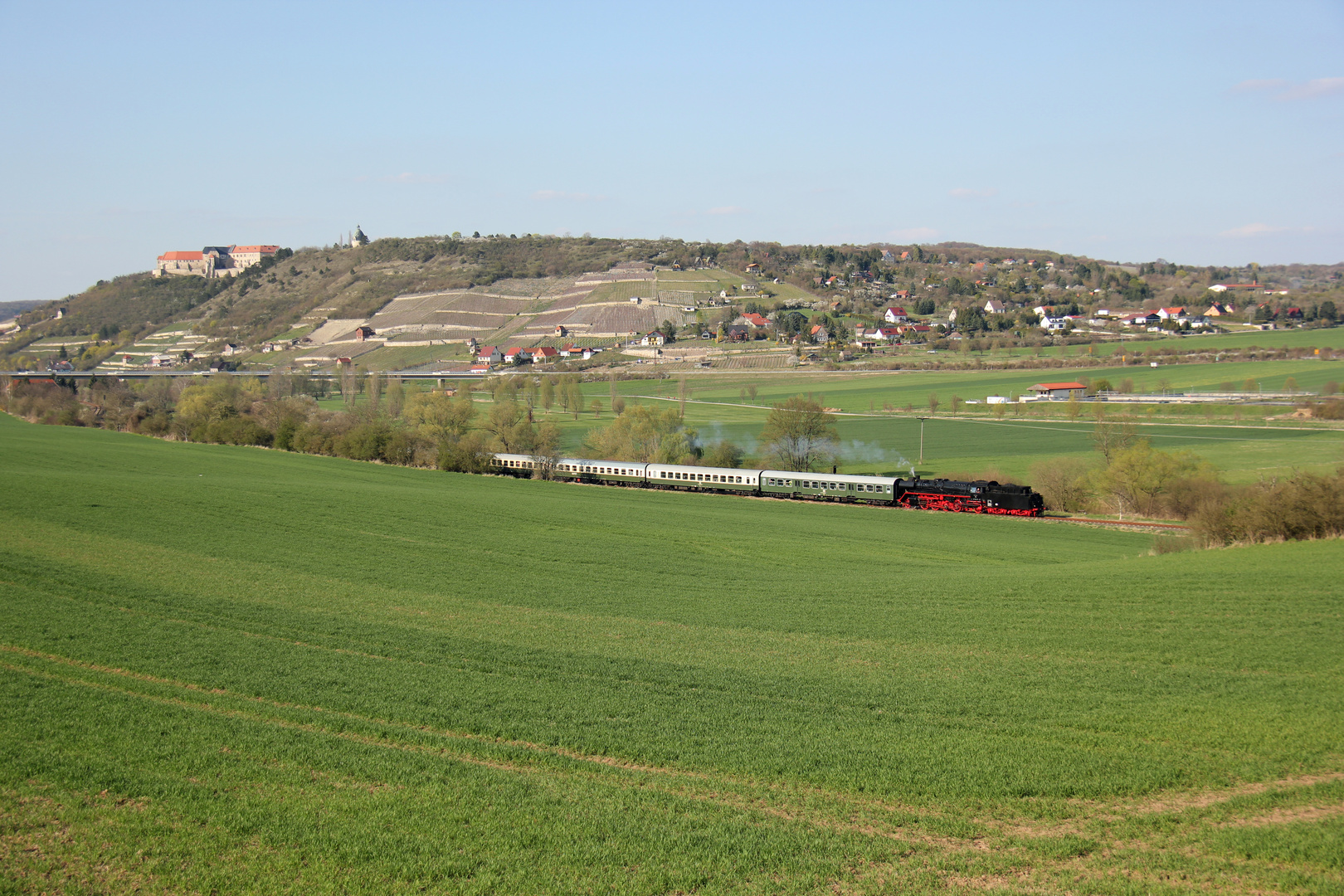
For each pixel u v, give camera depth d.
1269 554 53.38
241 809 22.11
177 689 31.22
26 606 41.28
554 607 46.34
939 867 19.89
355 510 74.62
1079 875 19.50
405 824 21.56
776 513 83.00
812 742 26.94
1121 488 83.19
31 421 154.75
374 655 36.19
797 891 18.95
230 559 55.44
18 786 23.08
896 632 41.09
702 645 38.78
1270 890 18.78
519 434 116.88
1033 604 45.38
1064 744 26.78
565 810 22.39
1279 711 29.12
